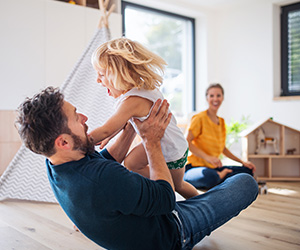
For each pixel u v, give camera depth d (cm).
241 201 127
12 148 315
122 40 124
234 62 495
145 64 121
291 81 453
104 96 235
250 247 140
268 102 457
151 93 123
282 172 327
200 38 511
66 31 334
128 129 135
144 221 99
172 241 106
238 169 277
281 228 167
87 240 149
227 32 501
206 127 271
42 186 223
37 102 87
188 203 121
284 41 457
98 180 89
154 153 108
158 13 470
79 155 95
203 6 489
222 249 138
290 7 450
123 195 89
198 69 516
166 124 110
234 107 496
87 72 241
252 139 324
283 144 317
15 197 222
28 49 312
